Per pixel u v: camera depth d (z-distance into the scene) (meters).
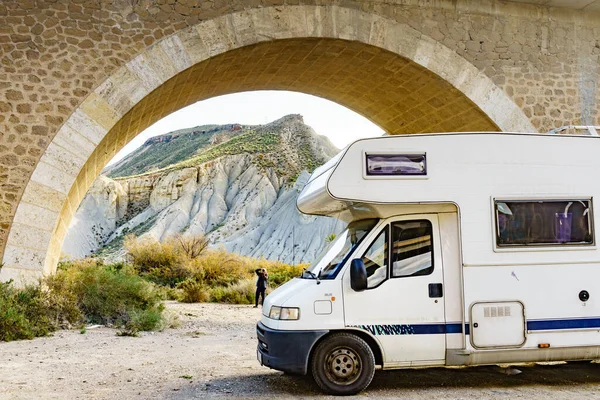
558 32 13.56
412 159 6.55
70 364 7.74
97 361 8.05
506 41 13.20
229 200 99.31
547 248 6.60
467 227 6.50
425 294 6.38
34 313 10.53
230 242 85.81
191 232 90.75
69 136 10.86
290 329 6.14
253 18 11.71
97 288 12.76
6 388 6.20
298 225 86.94
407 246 6.51
